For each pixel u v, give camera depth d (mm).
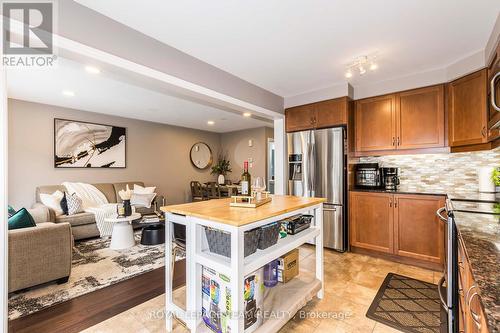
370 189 3289
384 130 3178
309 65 2689
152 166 5898
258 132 6699
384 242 3051
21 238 2225
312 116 3562
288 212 1777
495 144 2268
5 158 1384
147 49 2057
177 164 6449
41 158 4277
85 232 3965
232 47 2285
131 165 5492
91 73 2826
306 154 3564
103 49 1774
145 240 3723
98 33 1747
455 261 1324
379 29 2006
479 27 1979
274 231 1752
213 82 2662
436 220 2699
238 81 3010
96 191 4660
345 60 2574
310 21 1889
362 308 2039
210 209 1721
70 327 1832
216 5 1688
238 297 1360
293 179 3732
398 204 2945
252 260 1501
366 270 2771
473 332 871
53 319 1928
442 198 2658
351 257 3154
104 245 3715
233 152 7320
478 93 2387
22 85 3275
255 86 3303
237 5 1691
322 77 3047
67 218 3783
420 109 2912
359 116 3396
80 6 1657
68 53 1671
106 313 2010
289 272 2143
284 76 3002
